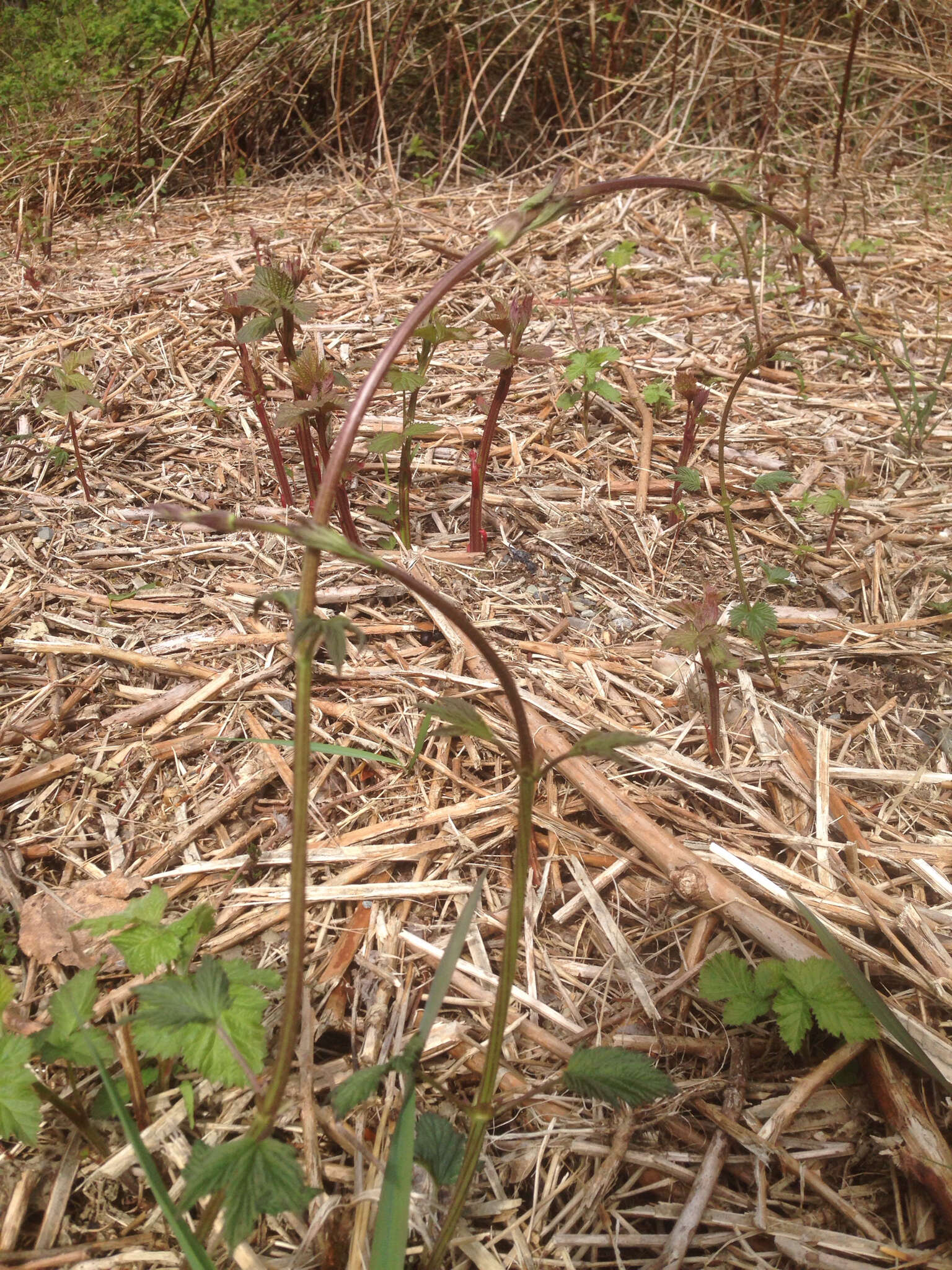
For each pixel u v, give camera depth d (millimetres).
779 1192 484
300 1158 478
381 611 785
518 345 768
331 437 997
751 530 908
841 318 1242
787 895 578
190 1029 440
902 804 652
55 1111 497
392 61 1831
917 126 1837
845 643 772
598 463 978
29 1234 469
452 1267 456
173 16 2010
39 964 553
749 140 1807
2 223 1651
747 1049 528
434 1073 517
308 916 586
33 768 655
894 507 930
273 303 729
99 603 790
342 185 1740
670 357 1157
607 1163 489
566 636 771
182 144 1823
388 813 640
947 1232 463
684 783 643
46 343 1176
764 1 1825
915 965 547
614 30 1759
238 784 652
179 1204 358
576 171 1696
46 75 2113
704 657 637
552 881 608
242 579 821
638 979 552
